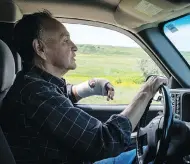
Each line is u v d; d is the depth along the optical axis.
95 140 1.25
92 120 1.29
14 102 1.31
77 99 2.10
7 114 1.32
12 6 2.00
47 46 1.43
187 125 1.51
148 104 1.40
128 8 2.12
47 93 1.29
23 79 1.34
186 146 1.47
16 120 1.30
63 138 1.25
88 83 2.07
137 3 2.00
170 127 1.31
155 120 1.47
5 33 2.03
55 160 1.33
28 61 1.45
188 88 2.45
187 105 2.21
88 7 2.21
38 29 1.41
